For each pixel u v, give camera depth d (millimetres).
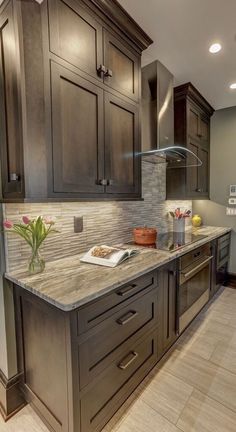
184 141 2598
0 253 1316
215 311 2521
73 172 1298
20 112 1092
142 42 1747
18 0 1057
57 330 1032
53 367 1090
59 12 1189
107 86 1501
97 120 1437
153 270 1501
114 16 1477
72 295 1005
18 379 1372
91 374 1067
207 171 3285
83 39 1323
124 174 1693
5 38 1169
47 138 1157
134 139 1776
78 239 1731
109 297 1149
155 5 1421
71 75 1261
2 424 1286
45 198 1166
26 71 1088
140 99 1836
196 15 1500
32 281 1182
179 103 2604
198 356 1809
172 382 1554
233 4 1412
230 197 3207
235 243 3195
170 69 2166
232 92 2666
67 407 1020
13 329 1355
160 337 1642
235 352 1858
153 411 1342
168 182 2826
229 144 3170
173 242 2174
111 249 1627
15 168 1180
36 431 1242
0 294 1340
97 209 1887
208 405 1383
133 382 1373
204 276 2385
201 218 3453
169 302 1734
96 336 1084
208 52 1903
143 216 2449
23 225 1305
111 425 1259
